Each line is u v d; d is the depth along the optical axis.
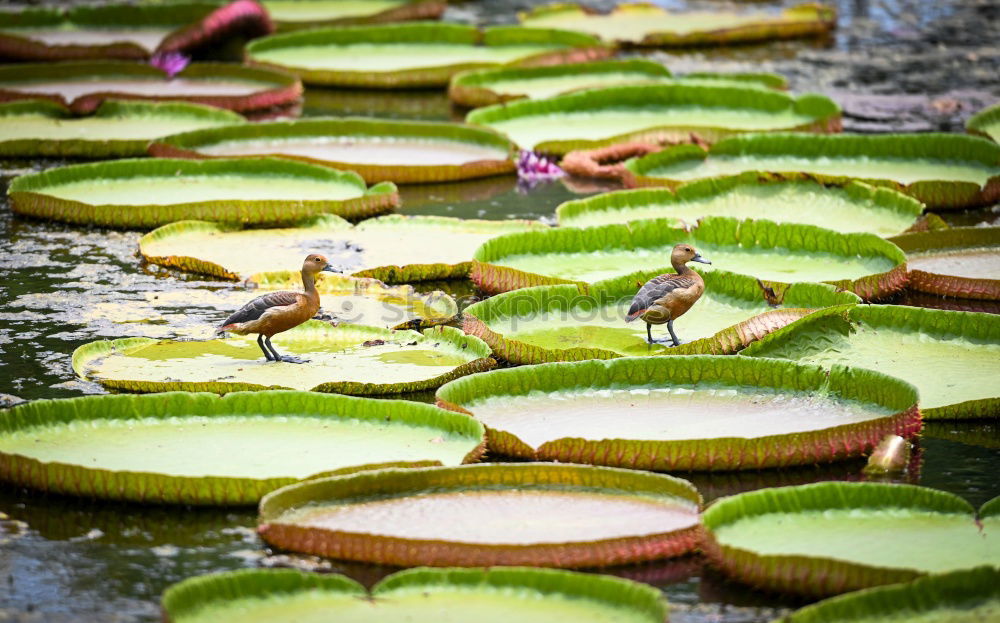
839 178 17.31
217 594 8.38
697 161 19.55
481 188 18.92
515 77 24.17
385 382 11.89
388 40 27.05
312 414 11.18
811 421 11.09
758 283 13.84
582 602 8.41
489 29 26.92
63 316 13.75
